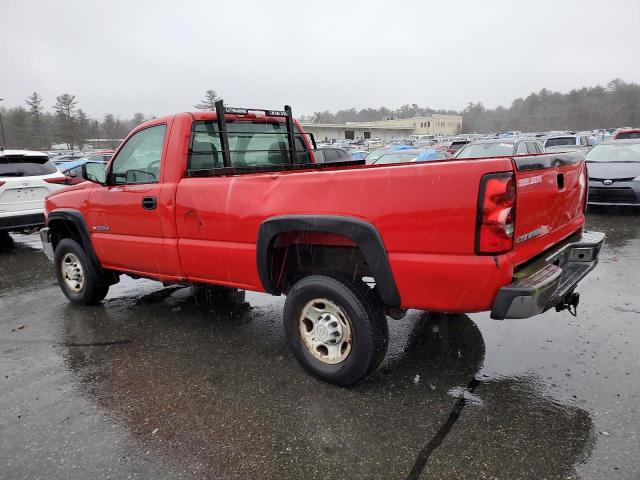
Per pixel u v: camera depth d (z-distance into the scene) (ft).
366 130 376.68
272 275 11.56
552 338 12.94
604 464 8.02
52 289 20.52
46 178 29.27
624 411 9.46
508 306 8.52
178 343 13.84
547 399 10.02
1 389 11.50
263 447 8.87
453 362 11.87
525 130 395.75
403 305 9.61
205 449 8.88
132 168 14.55
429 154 50.49
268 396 10.65
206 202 12.18
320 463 8.37
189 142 13.23
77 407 10.53
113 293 19.22
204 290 19.01
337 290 10.25
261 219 11.12
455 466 8.14
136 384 11.47
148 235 13.93
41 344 14.20
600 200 31.04
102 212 15.20
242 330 14.70
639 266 19.48
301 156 17.56
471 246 8.51
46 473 8.41
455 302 8.95
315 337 10.99
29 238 35.01
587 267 11.66
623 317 14.20
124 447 9.04
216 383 11.35
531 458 8.25
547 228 10.33
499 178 8.26
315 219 10.11
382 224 9.37
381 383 11.01
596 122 353.31
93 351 13.52
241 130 15.03
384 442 8.86
